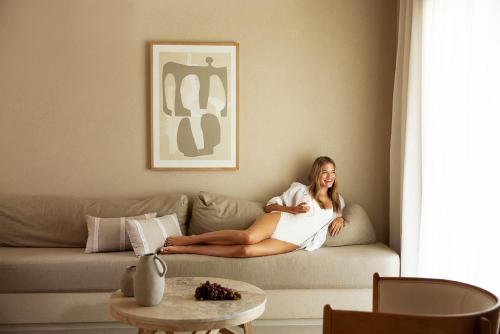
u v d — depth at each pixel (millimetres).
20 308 3309
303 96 4176
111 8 4066
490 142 2617
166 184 4148
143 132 4121
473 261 2793
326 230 3846
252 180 4188
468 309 1936
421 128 3496
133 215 3854
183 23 4105
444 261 3123
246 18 4129
